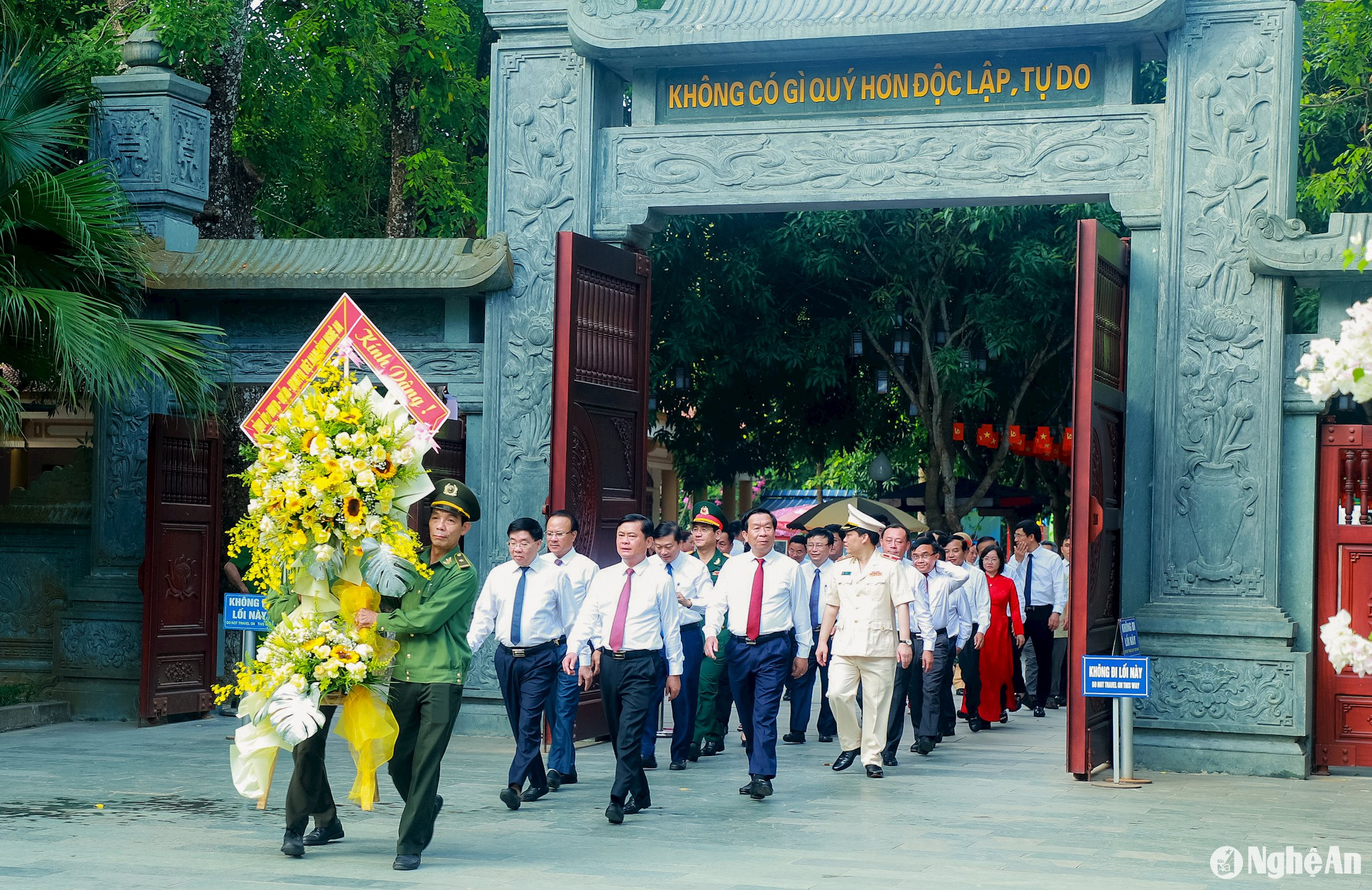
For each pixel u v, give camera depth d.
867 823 8.59
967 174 11.49
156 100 13.15
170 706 12.97
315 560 7.23
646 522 8.79
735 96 12.12
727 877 6.96
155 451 12.81
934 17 11.12
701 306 18.91
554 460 11.27
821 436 22.89
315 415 7.20
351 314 9.66
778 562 9.85
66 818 8.34
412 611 7.25
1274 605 10.84
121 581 13.22
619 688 8.64
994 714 14.26
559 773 9.66
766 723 9.56
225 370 13.04
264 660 7.20
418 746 7.20
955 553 13.75
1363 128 19.11
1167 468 11.12
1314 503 10.90
